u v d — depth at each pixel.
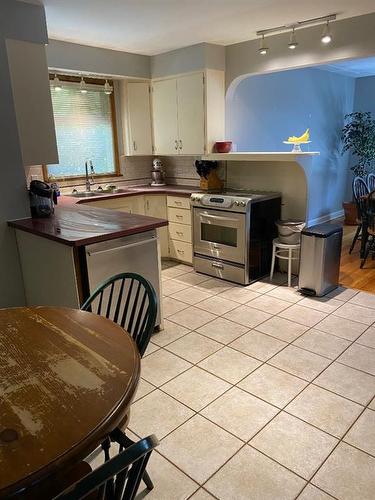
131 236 2.59
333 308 3.25
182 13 3.02
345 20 3.25
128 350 1.28
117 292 2.56
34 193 2.92
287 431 1.89
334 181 6.66
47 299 2.77
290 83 5.28
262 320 3.06
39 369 1.18
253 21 3.26
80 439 0.90
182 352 2.62
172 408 2.07
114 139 4.81
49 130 2.97
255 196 3.73
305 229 3.47
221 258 3.96
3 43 2.64
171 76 4.36
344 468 1.67
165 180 5.24
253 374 2.35
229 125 4.41
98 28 3.37
